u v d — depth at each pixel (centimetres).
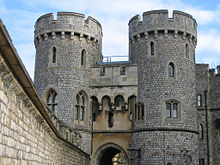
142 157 2959
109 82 3256
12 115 846
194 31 3278
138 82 3169
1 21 559
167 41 3134
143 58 3177
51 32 3256
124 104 3234
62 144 2044
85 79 3256
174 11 3177
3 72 714
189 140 2966
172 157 2877
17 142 922
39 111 1194
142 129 3011
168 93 3023
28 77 823
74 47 3250
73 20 3269
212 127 3431
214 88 3509
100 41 3588
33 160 1212
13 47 643
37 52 3369
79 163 2719
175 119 2970
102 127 3253
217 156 3350
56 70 3195
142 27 3203
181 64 3111
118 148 3183
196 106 3172
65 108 3111
